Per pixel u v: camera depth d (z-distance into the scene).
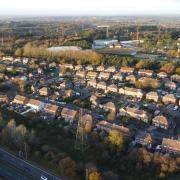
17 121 198.62
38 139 169.75
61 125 193.75
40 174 143.38
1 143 170.50
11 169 147.62
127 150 160.00
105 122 188.25
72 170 141.38
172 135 183.38
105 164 151.75
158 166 144.62
